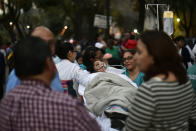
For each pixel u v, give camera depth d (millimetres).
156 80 2758
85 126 2334
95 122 2430
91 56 6891
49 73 2533
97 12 22172
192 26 16594
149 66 2852
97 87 4672
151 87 2707
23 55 2418
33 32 3570
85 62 6973
